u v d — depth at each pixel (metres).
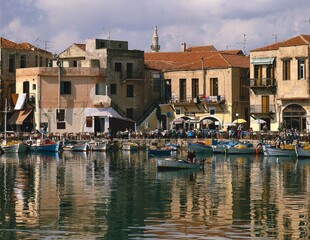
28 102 98.31
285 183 52.44
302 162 71.06
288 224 36.59
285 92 91.31
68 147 86.81
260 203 42.81
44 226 36.31
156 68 104.06
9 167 65.38
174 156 78.62
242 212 39.81
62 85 98.38
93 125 98.44
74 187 50.19
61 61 101.31
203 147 82.94
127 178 55.81
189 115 100.69
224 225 36.38
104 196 45.81
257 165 67.50
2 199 44.34
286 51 91.06
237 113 98.12
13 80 105.38
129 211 40.19
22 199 44.38
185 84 101.81
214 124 99.06
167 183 52.53
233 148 81.12
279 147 79.00
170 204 42.62
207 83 99.88
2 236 34.28
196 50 121.81
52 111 97.88
